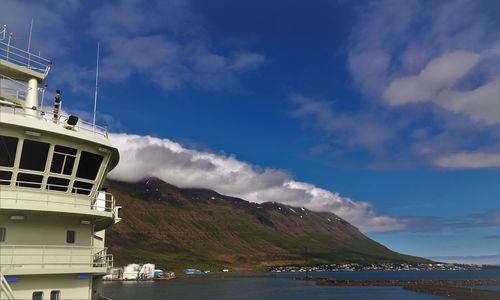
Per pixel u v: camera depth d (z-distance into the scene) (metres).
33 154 25.33
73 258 26.84
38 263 25.19
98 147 28.05
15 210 24.48
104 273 29.23
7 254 24.50
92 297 30.34
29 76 30.64
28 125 24.53
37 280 25.06
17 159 24.77
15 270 23.89
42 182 25.81
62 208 25.92
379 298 198.62
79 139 26.69
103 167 28.78
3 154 24.50
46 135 25.56
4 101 27.56
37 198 25.64
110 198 30.02
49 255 25.91
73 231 27.69
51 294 25.55
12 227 25.19
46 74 31.38
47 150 25.81
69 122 27.12
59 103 29.50
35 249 25.48
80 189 27.69
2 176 24.66
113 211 30.17
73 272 26.16
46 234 26.33
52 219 26.73
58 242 26.78
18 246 24.81
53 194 26.27
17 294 24.20
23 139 24.83
